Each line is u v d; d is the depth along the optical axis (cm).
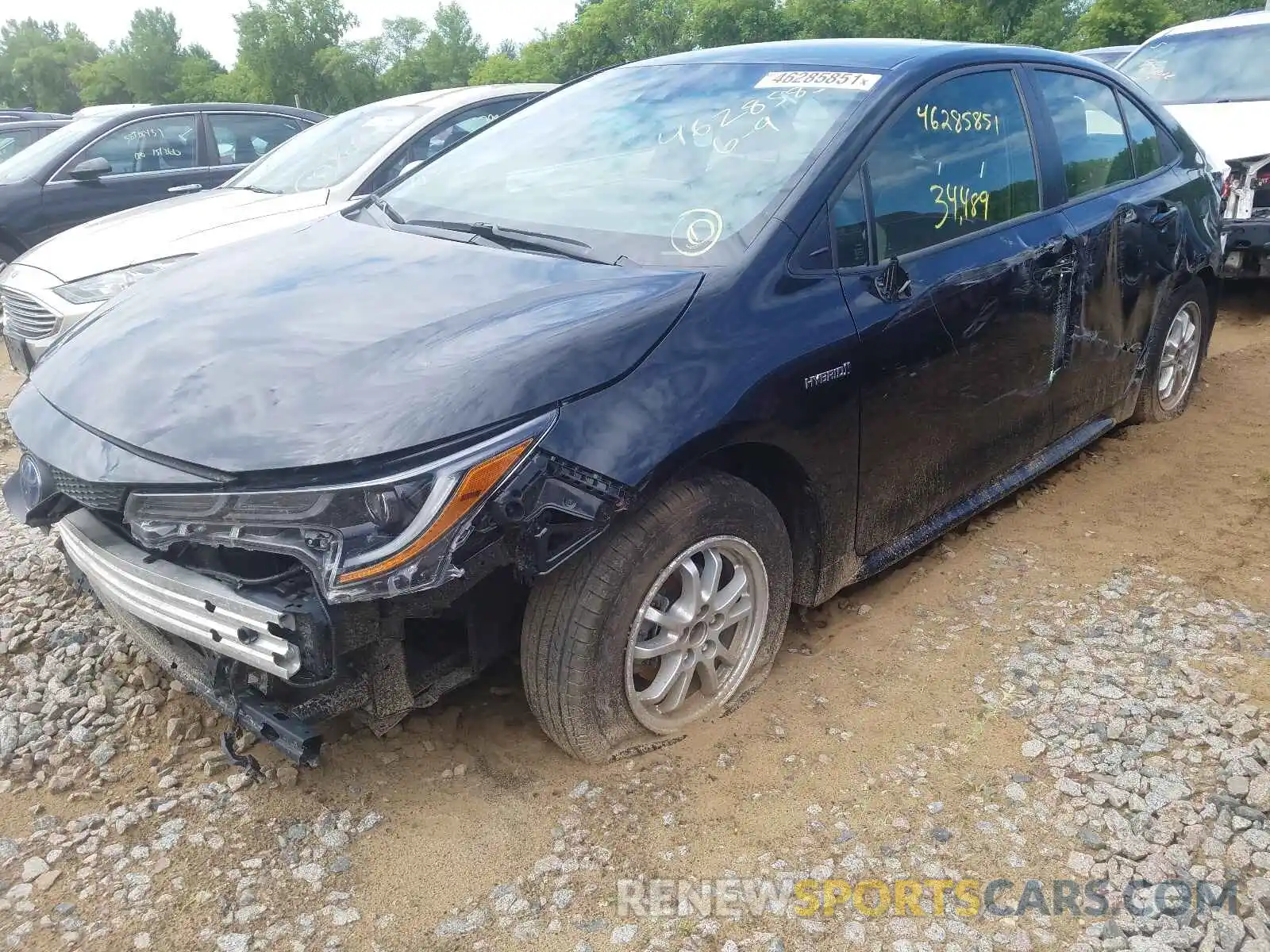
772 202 282
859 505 301
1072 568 367
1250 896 224
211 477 213
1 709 296
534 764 269
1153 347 462
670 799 255
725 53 368
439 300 260
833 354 273
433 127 618
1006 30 4638
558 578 240
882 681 302
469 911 225
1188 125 727
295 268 296
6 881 234
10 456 523
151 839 246
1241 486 434
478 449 211
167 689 302
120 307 296
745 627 285
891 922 219
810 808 251
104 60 7594
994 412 348
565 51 5878
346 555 203
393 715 238
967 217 333
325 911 225
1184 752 267
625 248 284
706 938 216
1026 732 277
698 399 242
